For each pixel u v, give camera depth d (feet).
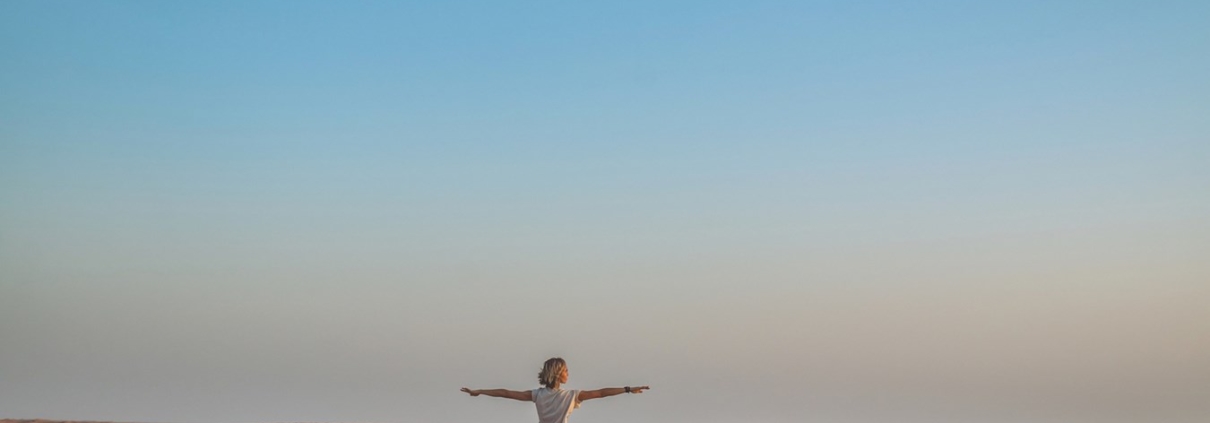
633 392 39.50
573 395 38.58
